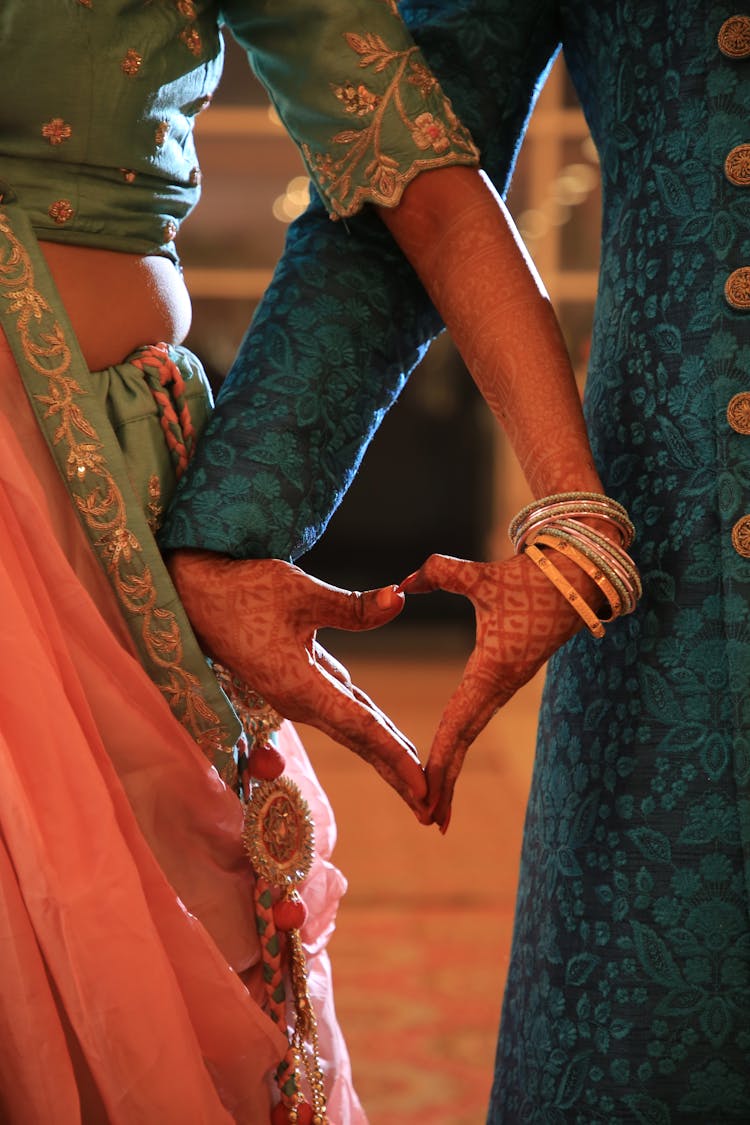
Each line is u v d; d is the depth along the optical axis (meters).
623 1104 1.10
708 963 1.08
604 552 0.97
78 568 1.03
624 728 1.11
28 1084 0.91
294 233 1.19
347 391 1.12
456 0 1.22
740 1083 1.08
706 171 1.08
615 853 1.10
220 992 1.00
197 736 1.04
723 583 1.06
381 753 1.00
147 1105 0.93
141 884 0.95
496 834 3.53
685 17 1.09
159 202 1.10
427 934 2.81
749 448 1.06
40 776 0.92
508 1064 1.22
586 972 1.12
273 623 1.00
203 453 1.07
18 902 0.91
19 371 1.01
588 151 5.59
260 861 1.08
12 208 1.02
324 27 1.09
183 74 1.09
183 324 1.15
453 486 6.96
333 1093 1.23
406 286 1.17
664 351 1.09
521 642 0.97
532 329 1.06
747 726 1.04
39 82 1.01
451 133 1.09
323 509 1.09
